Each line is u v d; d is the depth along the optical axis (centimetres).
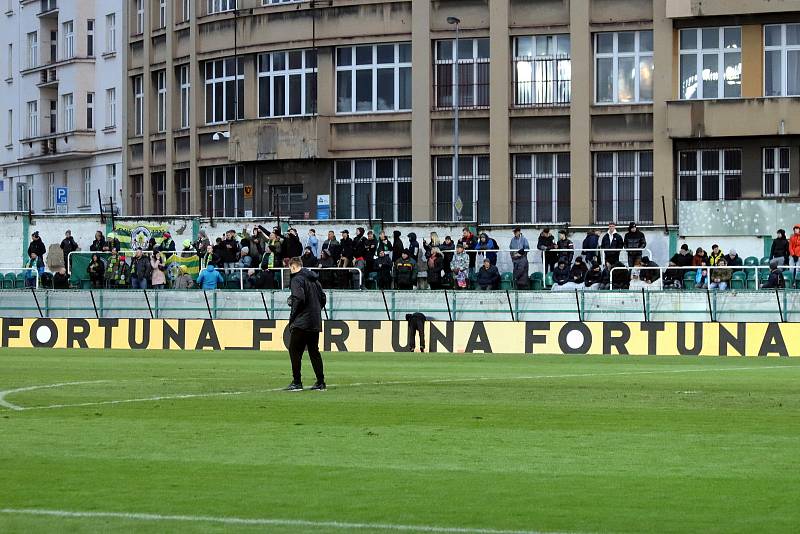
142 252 5662
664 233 5703
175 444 1820
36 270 5919
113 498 1408
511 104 6300
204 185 7144
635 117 6112
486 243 5494
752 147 5928
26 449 1773
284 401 2444
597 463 1644
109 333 4884
